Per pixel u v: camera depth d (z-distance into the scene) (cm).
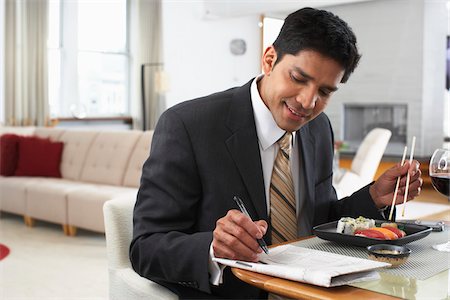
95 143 591
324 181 165
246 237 114
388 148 898
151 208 139
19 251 461
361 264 112
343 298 99
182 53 909
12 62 832
